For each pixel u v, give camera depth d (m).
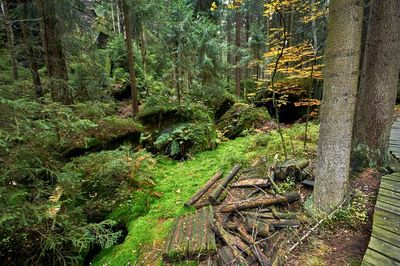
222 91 10.28
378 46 3.67
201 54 8.91
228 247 2.66
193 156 6.73
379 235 2.40
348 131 2.81
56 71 5.84
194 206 3.97
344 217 2.86
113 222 3.45
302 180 3.87
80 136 5.25
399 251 2.17
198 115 7.90
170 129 7.37
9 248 3.23
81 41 6.59
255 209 3.35
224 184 4.32
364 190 3.39
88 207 4.33
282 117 11.45
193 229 3.12
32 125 3.03
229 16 15.34
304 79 10.12
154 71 13.58
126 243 3.38
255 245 2.62
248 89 14.16
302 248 2.56
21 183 3.09
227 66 11.40
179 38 8.02
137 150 6.45
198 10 10.63
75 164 4.70
